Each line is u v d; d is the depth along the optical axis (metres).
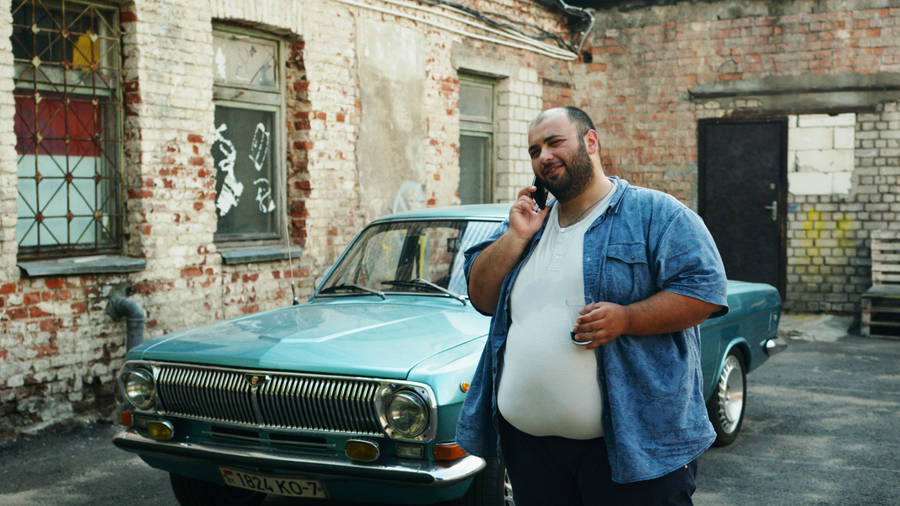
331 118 8.44
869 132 11.30
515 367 2.64
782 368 8.60
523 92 11.54
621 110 12.58
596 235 2.54
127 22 6.66
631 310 2.44
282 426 3.84
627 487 2.52
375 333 4.10
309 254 8.25
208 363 4.01
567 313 2.54
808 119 11.59
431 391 3.57
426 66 9.74
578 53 12.65
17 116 6.11
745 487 5.03
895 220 11.25
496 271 2.71
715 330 5.53
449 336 4.04
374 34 8.94
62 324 6.23
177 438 4.10
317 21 8.21
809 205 11.65
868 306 10.39
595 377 2.51
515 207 2.69
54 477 5.28
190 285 7.13
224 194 7.71
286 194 8.27
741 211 12.03
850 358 9.09
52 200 6.36
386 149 9.17
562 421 2.55
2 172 5.80
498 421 2.78
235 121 7.77
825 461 5.54
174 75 6.94
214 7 7.21
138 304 6.55
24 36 6.14
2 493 4.98
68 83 6.41
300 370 3.79
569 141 2.54
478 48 10.62
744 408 6.16
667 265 2.46
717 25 11.97
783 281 11.83
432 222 5.07
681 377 2.50
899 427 6.38
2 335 5.86
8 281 5.88
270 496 5.05
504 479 3.89
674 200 2.54
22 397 6.04
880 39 11.17
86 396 6.45
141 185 6.73
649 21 12.33
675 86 12.26
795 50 11.59
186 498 4.57
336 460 3.71
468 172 11.05
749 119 11.89
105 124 6.69
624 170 12.64
